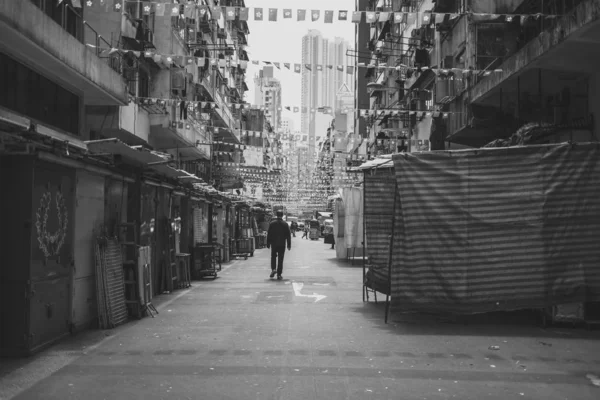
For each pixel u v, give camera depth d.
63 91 10.57
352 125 62.25
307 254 32.50
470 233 9.23
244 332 8.57
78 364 6.57
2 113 8.20
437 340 8.01
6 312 6.98
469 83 19.06
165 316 10.17
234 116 44.72
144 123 19.08
